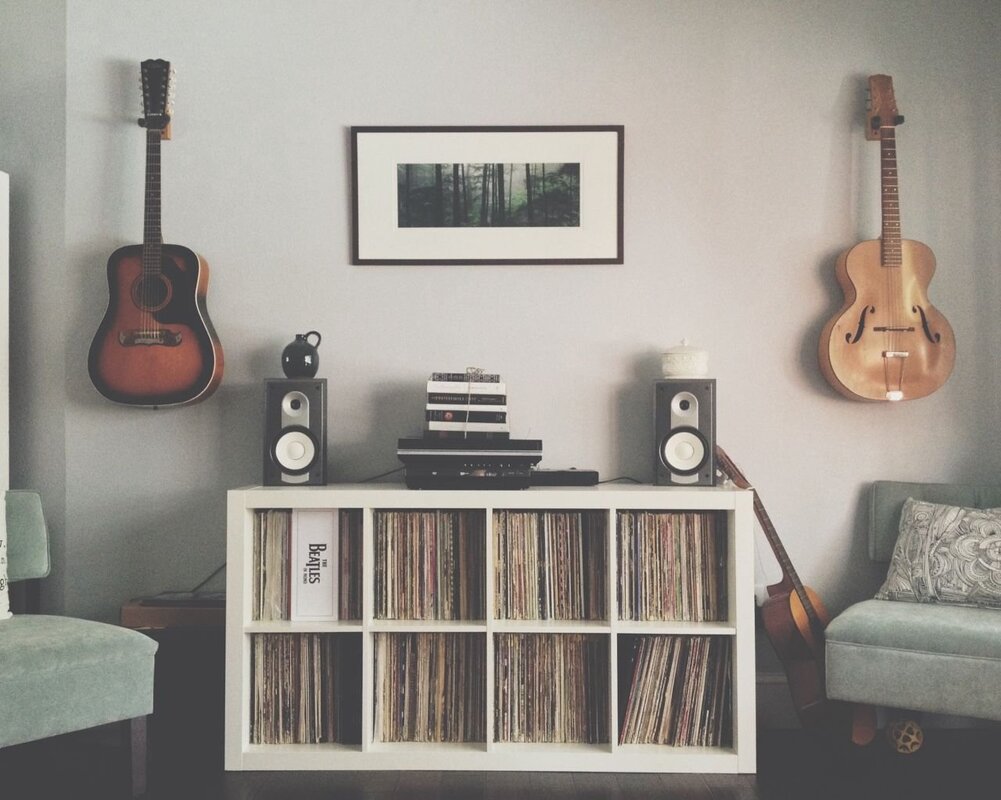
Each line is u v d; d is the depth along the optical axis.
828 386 2.81
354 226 2.83
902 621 2.25
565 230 2.82
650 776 2.34
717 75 2.83
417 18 2.83
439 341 2.83
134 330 2.70
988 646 2.15
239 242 2.83
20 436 2.79
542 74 2.83
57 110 2.80
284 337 2.83
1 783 2.30
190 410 2.81
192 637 2.48
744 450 2.82
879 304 2.69
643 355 2.83
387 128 2.82
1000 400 2.79
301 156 2.83
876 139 2.78
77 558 2.79
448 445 2.49
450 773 2.36
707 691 2.43
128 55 2.82
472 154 2.82
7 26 2.80
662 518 2.45
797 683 2.53
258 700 2.44
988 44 2.81
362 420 2.83
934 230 2.82
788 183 2.82
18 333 2.80
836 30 2.83
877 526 2.70
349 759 2.38
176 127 2.82
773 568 2.80
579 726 2.44
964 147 2.82
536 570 2.46
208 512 2.81
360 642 2.44
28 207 2.80
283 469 2.57
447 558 2.46
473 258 2.82
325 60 2.82
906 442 2.80
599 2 2.82
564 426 2.82
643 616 2.45
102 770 2.38
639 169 2.82
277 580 2.47
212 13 2.83
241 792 2.23
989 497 2.62
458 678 2.46
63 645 2.08
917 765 2.41
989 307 2.80
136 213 2.82
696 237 2.83
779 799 2.18
